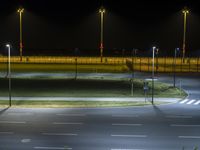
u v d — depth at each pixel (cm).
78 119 4284
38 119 4266
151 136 3641
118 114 4534
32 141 3466
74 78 7569
